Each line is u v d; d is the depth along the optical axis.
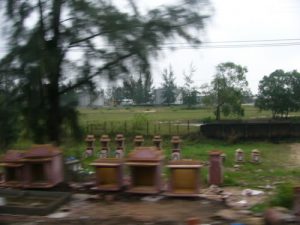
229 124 42.59
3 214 10.23
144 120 45.69
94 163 11.93
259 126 42.59
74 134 16.73
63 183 12.54
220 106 52.69
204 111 81.12
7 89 14.89
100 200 11.20
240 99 52.88
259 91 59.38
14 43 14.27
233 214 9.77
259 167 25.83
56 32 14.73
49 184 11.98
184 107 97.06
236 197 13.54
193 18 14.94
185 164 11.24
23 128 16.00
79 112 16.77
